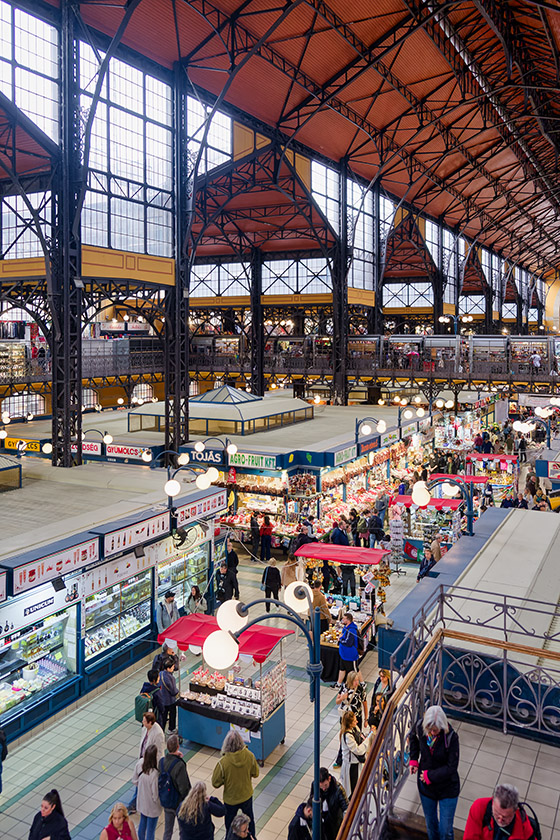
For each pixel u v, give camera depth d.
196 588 13.91
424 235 43.44
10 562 10.11
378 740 4.98
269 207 34.41
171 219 21.28
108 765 9.55
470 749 6.27
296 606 6.85
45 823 6.70
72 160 17.42
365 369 35.34
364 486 23.55
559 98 31.59
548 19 21.98
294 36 21.12
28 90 16.64
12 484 15.66
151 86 20.27
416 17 21.50
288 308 42.06
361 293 36.66
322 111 26.98
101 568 11.80
